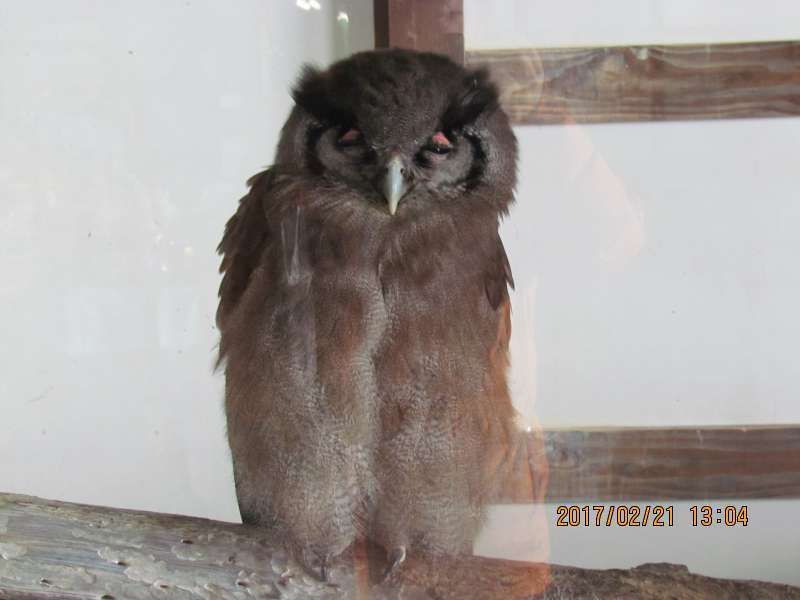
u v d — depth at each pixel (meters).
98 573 1.05
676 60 1.12
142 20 1.25
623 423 1.29
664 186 1.22
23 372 1.35
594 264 1.21
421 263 1.05
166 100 1.25
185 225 1.30
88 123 1.29
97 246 1.32
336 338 1.06
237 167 1.25
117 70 1.27
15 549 1.06
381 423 1.08
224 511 1.29
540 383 1.28
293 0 1.10
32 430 1.36
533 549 1.14
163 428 1.34
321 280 1.05
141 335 1.34
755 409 1.33
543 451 1.19
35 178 1.32
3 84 1.29
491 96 1.05
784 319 1.32
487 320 1.10
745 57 1.11
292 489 1.08
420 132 1.02
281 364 1.07
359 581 1.08
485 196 1.07
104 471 1.34
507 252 1.16
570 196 1.15
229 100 1.21
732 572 1.32
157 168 1.29
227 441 1.16
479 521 1.12
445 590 1.08
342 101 1.02
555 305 1.25
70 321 1.34
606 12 1.09
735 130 1.20
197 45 1.21
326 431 1.07
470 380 1.09
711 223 1.25
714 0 1.10
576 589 1.08
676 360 1.31
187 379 1.33
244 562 1.07
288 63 1.11
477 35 1.06
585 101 1.11
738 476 1.31
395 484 1.08
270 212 1.08
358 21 1.06
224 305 1.17
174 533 1.09
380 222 1.04
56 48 1.27
